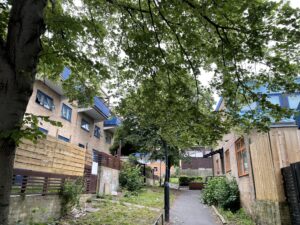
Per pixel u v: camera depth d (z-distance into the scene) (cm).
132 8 605
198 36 569
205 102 689
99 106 2069
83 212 1031
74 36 623
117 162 1884
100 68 644
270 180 801
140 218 1041
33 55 313
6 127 278
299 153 768
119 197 1577
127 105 726
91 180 1405
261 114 586
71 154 1066
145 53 601
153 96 664
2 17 439
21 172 734
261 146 876
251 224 976
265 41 482
